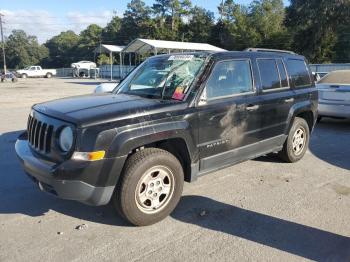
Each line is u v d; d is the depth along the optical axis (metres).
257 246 3.73
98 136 3.67
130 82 5.23
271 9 66.44
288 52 6.35
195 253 3.59
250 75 5.31
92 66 65.00
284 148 6.26
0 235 3.89
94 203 3.83
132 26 88.94
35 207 4.58
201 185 5.38
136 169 3.89
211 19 80.12
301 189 5.29
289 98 5.93
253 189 5.26
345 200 4.92
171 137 4.14
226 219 4.31
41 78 56.34
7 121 10.59
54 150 3.81
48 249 3.63
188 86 4.51
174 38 78.25
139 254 3.56
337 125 10.55
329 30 48.66
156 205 4.14
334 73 10.62
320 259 3.51
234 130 4.93
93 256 3.52
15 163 6.35
